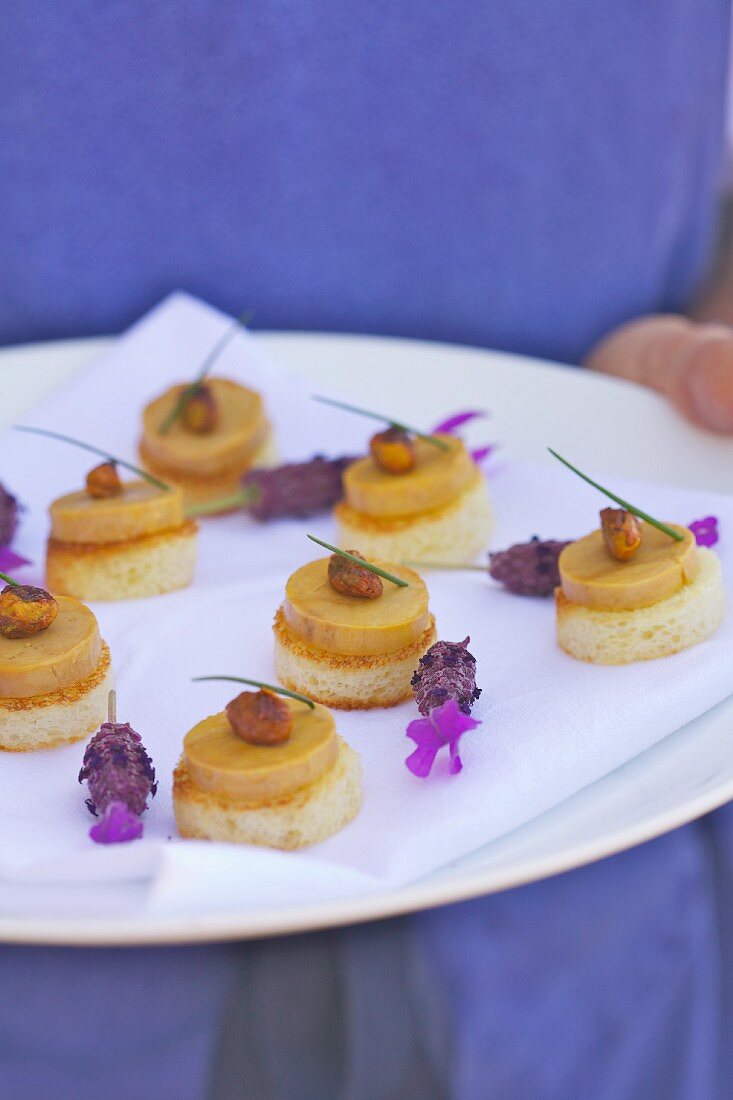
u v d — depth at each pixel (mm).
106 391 620
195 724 452
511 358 639
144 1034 396
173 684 473
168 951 398
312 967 398
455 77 688
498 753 429
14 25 646
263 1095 398
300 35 666
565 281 746
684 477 572
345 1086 393
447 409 617
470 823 408
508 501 558
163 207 689
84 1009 396
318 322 726
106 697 463
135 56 659
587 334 764
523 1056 401
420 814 412
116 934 362
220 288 710
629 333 691
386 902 368
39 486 580
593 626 465
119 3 649
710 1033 424
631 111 721
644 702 442
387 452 532
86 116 667
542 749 429
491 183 713
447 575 525
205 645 491
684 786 416
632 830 390
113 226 689
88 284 698
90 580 518
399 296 729
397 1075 395
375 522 533
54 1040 396
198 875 374
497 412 612
